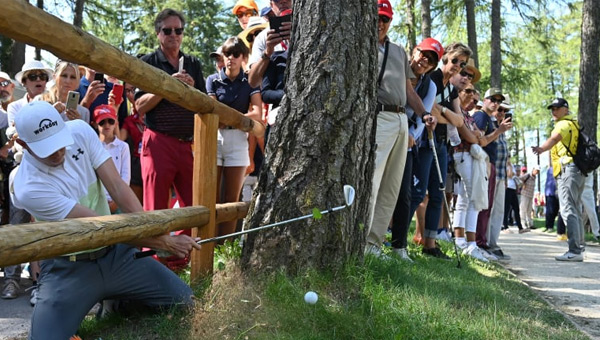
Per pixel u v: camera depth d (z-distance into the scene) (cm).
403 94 557
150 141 470
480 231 842
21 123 308
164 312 355
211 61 2859
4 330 401
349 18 401
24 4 231
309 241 380
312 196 385
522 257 888
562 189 862
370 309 360
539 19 1884
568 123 858
